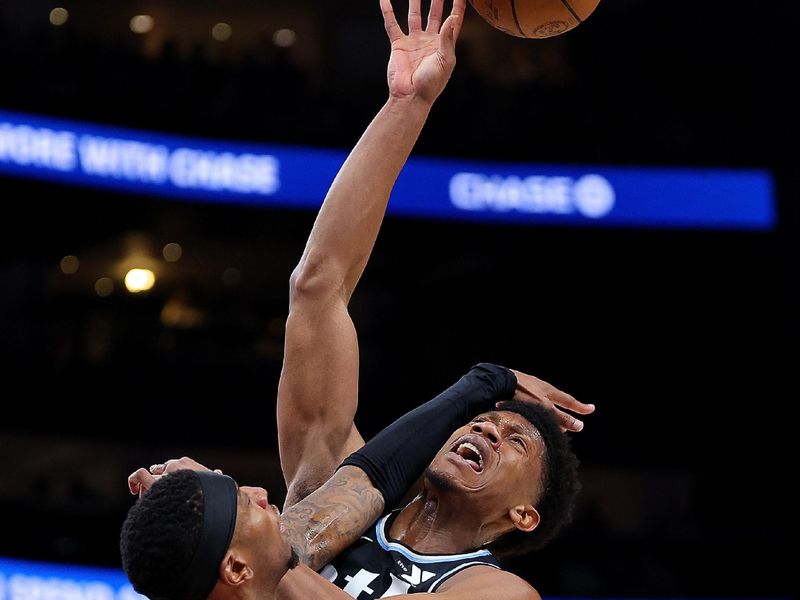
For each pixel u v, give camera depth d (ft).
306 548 7.93
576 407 9.60
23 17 44.09
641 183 38.99
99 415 35.78
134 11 46.06
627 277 44.16
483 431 8.98
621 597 33.99
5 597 29.94
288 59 40.91
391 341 43.06
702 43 42.80
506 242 43.09
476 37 44.96
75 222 41.47
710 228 38.73
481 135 39.11
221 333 39.42
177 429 36.32
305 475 9.06
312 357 9.16
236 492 6.18
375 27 47.39
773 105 39.40
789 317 39.55
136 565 5.95
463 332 44.21
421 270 44.21
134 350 37.76
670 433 40.81
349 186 9.39
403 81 9.64
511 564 34.24
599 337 44.62
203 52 38.78
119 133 35.60
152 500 6.03
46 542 32.40
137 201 39.14
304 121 38.45
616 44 43.73
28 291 39.99
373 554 8.51
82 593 31.71
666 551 34.96
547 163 39.14
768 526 38.14
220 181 36.83
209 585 5.96
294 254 46.14
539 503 9.07
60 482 36.32
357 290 43.91
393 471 8.55
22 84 35.01
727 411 42.91
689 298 44.09
